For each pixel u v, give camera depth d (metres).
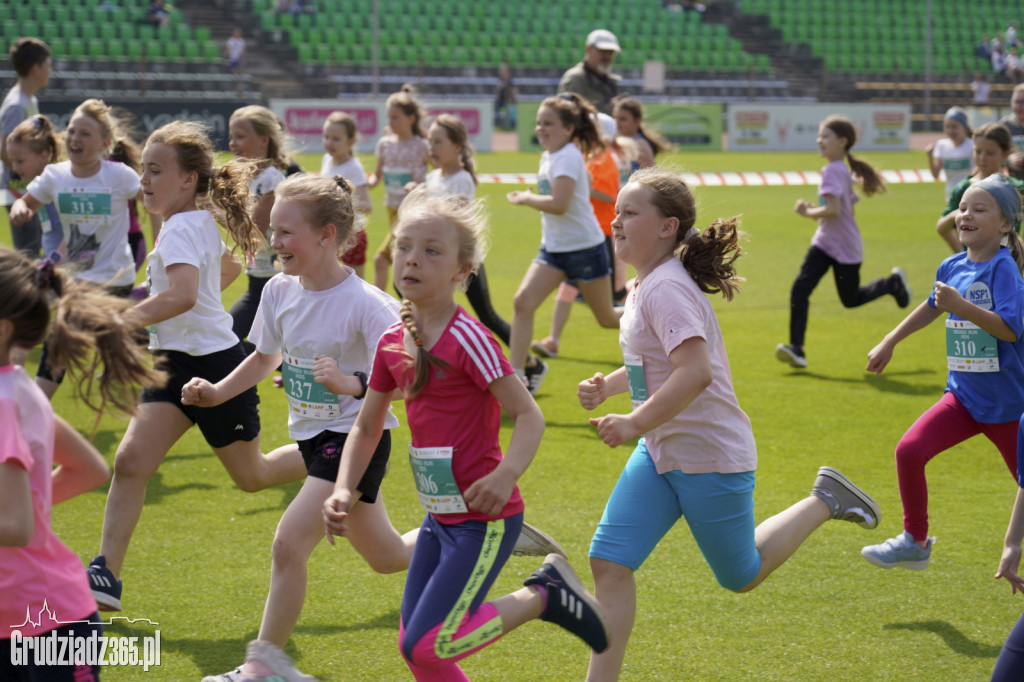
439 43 60.34
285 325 6.12
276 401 12.48
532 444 4.96
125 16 53.81
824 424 11.48
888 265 22.06
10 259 4.26
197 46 53.00
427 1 62.88
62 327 4.45
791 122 53.97
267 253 10.39
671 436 5.68
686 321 5.39
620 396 12.92
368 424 5.36
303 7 58.41
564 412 11.95
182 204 6.95
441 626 4.91
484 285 12.73
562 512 8.77
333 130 14.71
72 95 47.78
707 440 5.64
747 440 5.77
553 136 11.86
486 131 50.03
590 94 21.56
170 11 55.25
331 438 6.02
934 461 10.34
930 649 6.41
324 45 57.03
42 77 13.97
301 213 5.94
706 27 66.25
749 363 14.34
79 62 50.41
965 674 6.09
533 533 6.52
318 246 6.00
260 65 55.44
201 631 6.54
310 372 6.06
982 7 74.81
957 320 7.18
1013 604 7.07
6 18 51.47
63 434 4.47
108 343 4.58
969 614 6.91
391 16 60.53
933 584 7.40
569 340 15.90
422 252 4.98
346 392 5.71
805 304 13.86
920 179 39.94
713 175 36.47
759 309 18.20
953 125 19.97
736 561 5.82
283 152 10.37
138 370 4.66
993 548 8.05
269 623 5.70
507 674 6.08
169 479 9.57
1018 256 7.27
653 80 58.41
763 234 27.22
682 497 5.73
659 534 5.75
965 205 7.22
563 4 65.62
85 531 8.21
